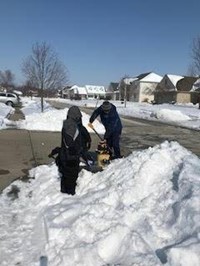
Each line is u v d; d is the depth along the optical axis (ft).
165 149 13.48
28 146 25.46
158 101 157.89
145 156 13.33
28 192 14.60
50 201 12.94
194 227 9.10
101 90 257.96
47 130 35.35
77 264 8.89
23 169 18.53
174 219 9.87
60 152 13.51
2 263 9.18
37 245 10.06
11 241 10.32
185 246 8.52
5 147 24.75
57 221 10.99
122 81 196.95
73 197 12.91
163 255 8.73
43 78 66.39
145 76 182.50
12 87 192.54
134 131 39.75
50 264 9.05
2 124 38.42
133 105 127.24
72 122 13.56
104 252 9.38
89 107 102.06
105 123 18.24
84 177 14.35
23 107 84.48
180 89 145.18
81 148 13.66
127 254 9.04
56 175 16.01
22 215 12.19
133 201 11.49
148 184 12.09
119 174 13.21
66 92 264.93
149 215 10.49
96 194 12.35
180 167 12.34
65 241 9.92
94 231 10.09
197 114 75.20
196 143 31.48
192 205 9.76
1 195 14.24
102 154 16.24
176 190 11.12
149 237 9.55
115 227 9.91
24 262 9.24
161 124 51.80
